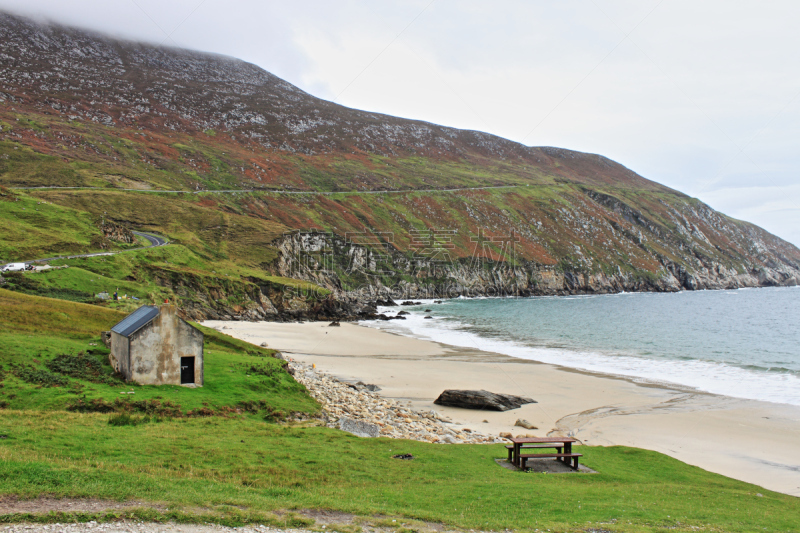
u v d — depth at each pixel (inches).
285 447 815.7
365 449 868.0
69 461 602.2
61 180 5866.1
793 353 2600.9
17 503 444.5
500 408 1467.8
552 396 1640.0
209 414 1029.2
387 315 4638.3
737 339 3139.8
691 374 2010.3
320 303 4379.9
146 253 3907.5
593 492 701.9
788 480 975.6
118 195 5615.2
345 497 595.5
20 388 979.3
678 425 1330.0
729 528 579.2
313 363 2087.8
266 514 481.1
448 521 523.8
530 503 620.4
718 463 1067.9
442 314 4837.6
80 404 952.3
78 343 1322.6
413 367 2107.5
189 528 428.8
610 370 2087.8
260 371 1368.1
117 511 444.5
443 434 1160.2
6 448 621.0
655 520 584.4
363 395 1488.7
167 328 1158.3
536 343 2918.3
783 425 1331.2
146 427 848.9
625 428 1302.9
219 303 3762.3
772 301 6939.0
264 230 5807.1
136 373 1120.8
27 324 1373.0
